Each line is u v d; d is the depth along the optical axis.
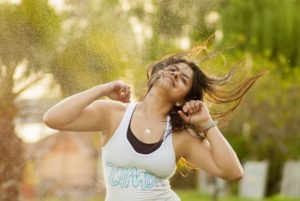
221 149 4.59
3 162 8.86
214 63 5.71
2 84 8.33
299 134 20.98
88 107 4.59
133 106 4.66
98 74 7.71
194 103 4.60
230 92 4.91
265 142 21.38
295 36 23.17
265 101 20.20
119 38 7.63
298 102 20.59
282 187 24.09
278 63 21.97
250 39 22.20
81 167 15.30
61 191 10.71
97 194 12.24
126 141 4.54
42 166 10.20
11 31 7.89
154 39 7.34
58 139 11.20
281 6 23.05
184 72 4.66
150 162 4.52
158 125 4.60
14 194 8.96
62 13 7.95
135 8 7.71
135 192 4.51
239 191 23.83
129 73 7.54
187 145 4.65
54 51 7.84
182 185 25.11
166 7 7.11
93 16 7.91
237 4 21.98
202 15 7.09
